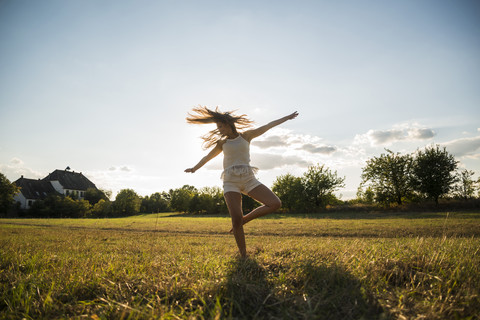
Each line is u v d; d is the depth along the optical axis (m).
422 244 3.94
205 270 2.84
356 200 49.53
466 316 1.76
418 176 38.81
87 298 2.31
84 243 7.54
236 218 3.58
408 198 40.62
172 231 15.15
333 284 2.28
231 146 3.71
